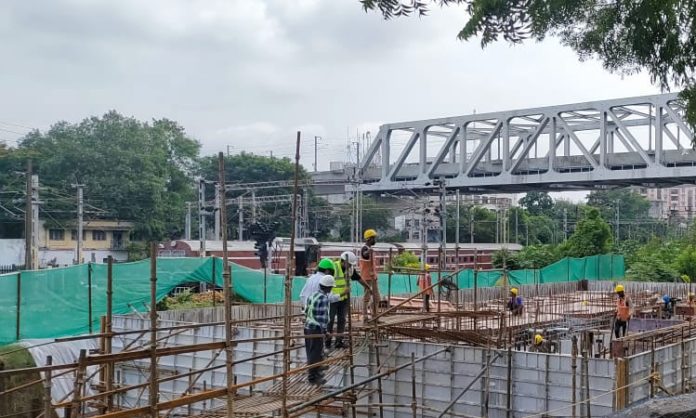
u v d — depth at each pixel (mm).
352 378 12656
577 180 56156
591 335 21906
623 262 49062
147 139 68250
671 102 51969
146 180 65062
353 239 52375
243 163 72625
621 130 54125
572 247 56688
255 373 16859
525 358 14359
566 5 12953
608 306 31062
